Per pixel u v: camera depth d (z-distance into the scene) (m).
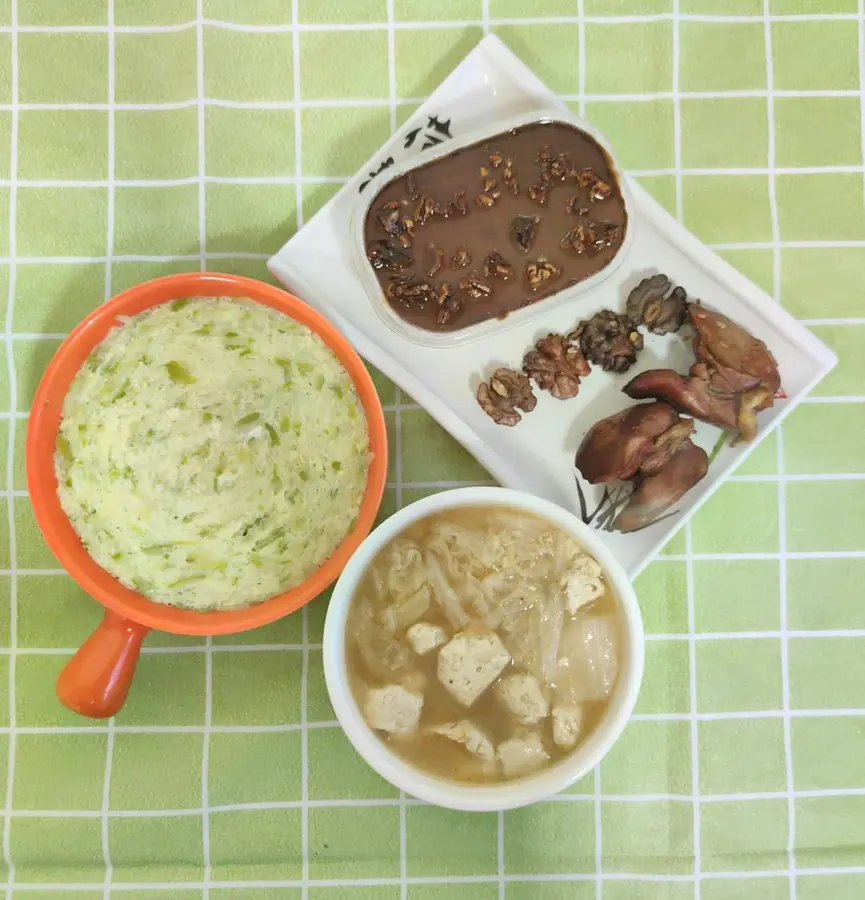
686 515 0.47
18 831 0.48
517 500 0.41
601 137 0.46
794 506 0.49
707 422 0.47
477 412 0.49
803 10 0.50
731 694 0.49
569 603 0.42
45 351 0.49
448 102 0.48
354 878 0.48
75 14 0.49
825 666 0.49
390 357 0.47
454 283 0.46
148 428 0.42
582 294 0.47
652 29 0.50
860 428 0.50
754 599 0.49
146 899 0.48
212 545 0.42
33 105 0.49
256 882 0.48
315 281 0.48
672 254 0.49
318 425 0.43
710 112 0.50
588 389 0.49
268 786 0.48
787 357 0.48
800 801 0.49
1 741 0.48
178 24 0.49
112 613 0.43
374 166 0.48
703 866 0.48
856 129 0.50
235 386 0.43
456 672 0.41
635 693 0.40
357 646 0.42
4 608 0.48
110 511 0.42
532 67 0.50
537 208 0.46
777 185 0.50
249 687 0.48
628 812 0.48
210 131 0.49
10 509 0.48
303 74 0.49
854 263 0.50
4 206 0.49
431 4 0.49
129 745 0.48
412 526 0.42
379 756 0.40
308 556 0.44
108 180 0.49
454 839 0.48
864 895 0.48
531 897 0.48
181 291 0.44
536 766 0.41
